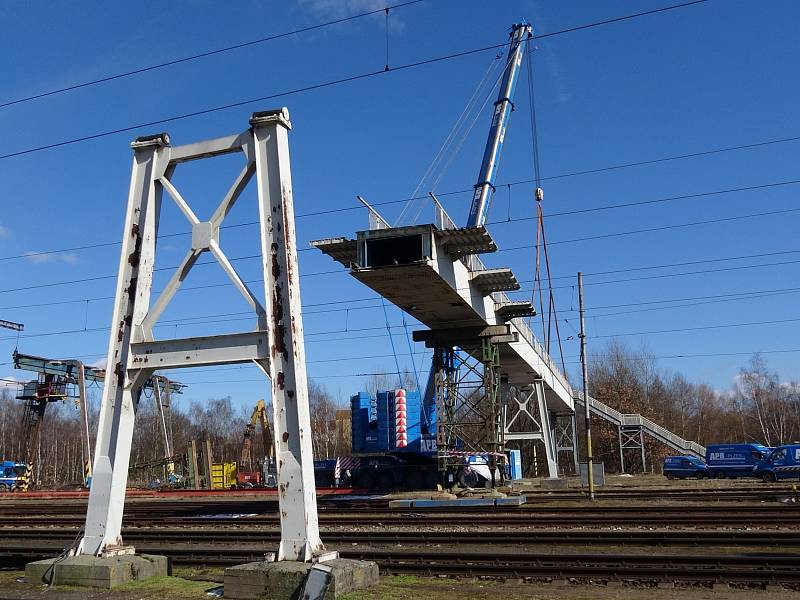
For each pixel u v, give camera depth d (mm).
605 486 42000
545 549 15375
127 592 10852
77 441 102375
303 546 10508
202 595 10578
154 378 68500
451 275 27719
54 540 20094
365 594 10250
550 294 46156
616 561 13078
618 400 86750
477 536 16594
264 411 60281
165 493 43781
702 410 99500
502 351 39125
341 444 95688
